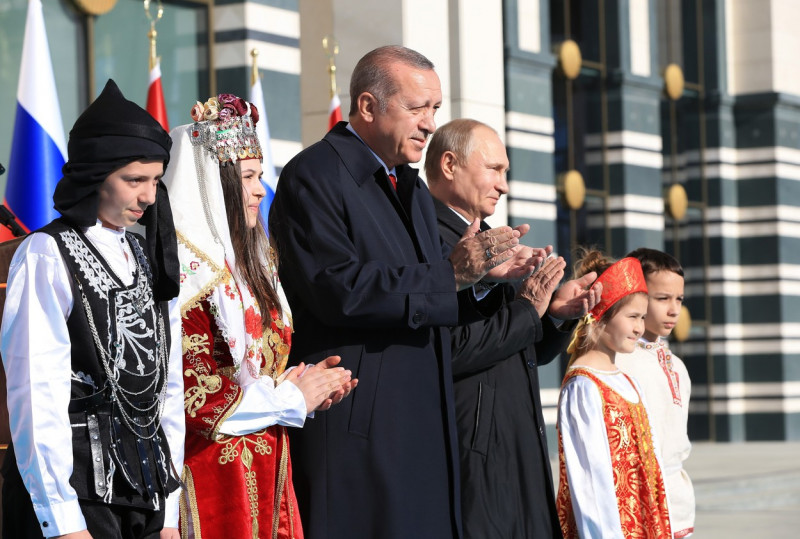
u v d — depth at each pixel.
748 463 16.11
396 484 4.29
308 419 4.33
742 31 20.73
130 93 10.86
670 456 5.94
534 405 5.09
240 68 11.10
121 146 3.44
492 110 13.77
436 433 4.43
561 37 17.45
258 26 11.19
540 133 16.38
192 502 3.85
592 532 5.24
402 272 4.27
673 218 19.66
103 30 10.65
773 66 20.56
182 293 3.88
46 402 3.29
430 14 13.11
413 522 4.30
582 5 17.86
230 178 4.07
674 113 19.88
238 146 4.08
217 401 3.87
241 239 4.07
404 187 4.71
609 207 18.23
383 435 4.31
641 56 18.53
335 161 4.48
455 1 13.42
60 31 10.40
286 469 4.03
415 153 4.59
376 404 4.33
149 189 3.52
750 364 20.67
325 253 4.32
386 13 12.72
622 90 18.17
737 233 20.77
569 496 5.39
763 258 20.66
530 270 4.53
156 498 3.53
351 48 12.74
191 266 3.91
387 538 4.25
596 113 18.11
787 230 20.69
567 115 17.61
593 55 18.05
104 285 3.46
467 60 13.47
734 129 20.77
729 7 20.78
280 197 4.50
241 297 4.00
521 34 16.22
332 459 4.29
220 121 4.07
